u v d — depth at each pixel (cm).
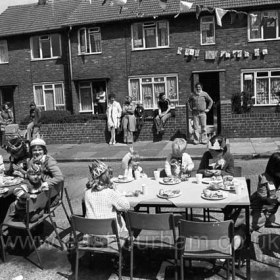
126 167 677
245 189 574
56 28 2222
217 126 1744
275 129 1558
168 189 586
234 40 1933
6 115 1756
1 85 2370
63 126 1745
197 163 1228
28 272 550
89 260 552
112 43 2102
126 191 586
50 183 626
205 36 1973
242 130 1584
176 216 716
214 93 2067
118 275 523
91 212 512
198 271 523
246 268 505
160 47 2034
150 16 1981
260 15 1892
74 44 2158
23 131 1608
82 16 2153
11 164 726
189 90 2017
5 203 664
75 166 1307
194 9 1938
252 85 1947
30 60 2323
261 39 1905
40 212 604
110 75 2125
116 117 1648
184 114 1616
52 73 2294
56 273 543
